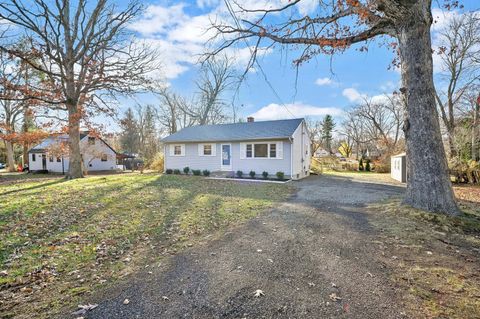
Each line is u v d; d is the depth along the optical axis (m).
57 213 6.19
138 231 5.01
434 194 5.80
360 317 2.29
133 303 2.54
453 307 2.44
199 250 4.02
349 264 3.44
